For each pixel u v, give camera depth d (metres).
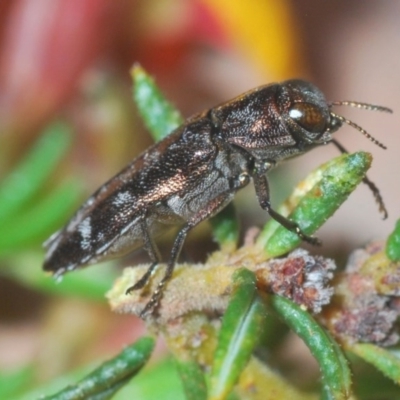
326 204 0.05
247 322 0.05
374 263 0.05
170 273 0.05
